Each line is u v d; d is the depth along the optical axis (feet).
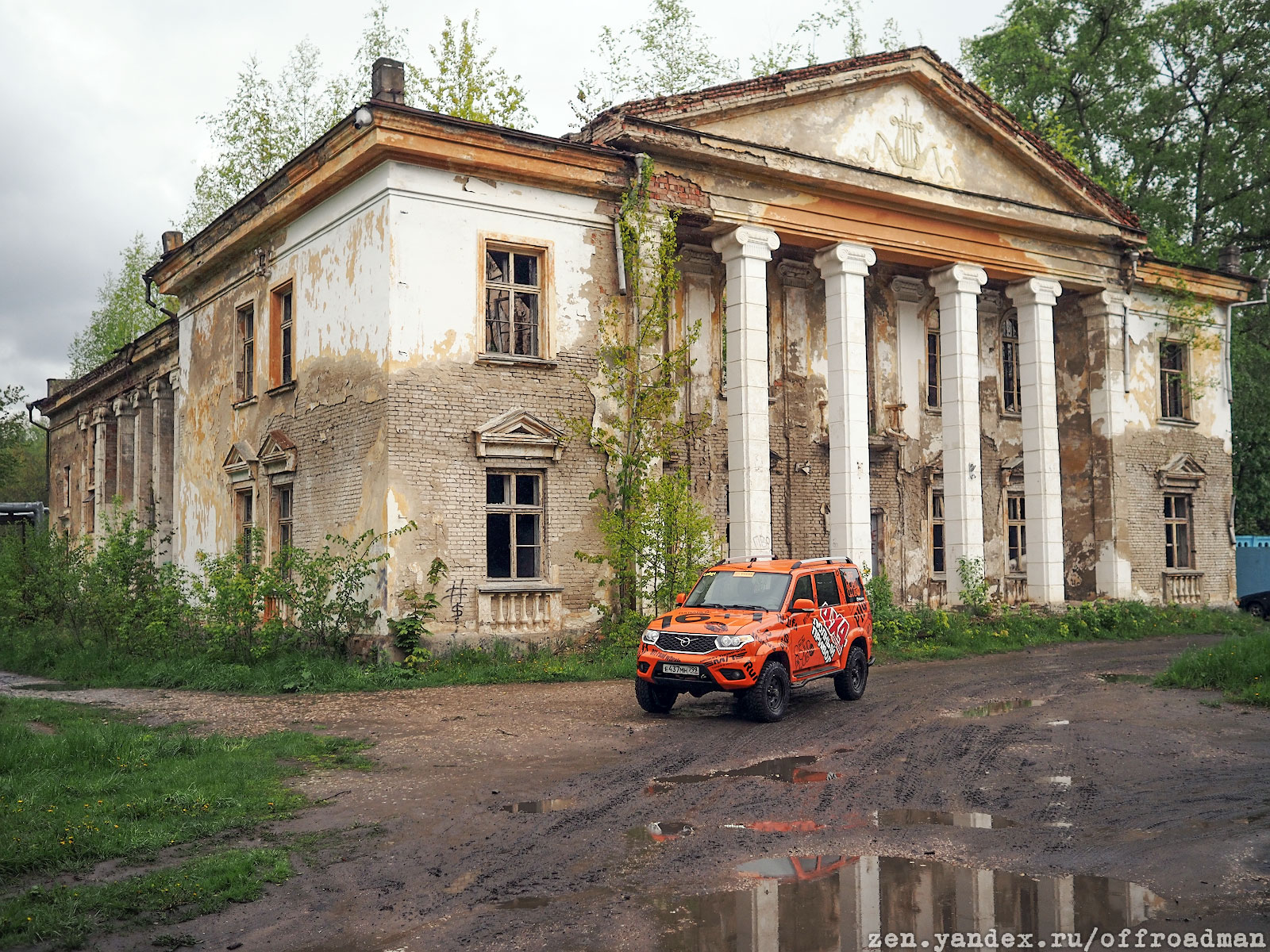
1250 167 125.49
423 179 57.21
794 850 22.98
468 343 58.03
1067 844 23.32
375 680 51.16
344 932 18.42
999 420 90.99
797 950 17.29
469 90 107.45
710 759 32.91
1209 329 98.94
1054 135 121.39
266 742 35.09
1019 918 18.69
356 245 59.52
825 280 72.74
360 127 55.47
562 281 61.36
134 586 69.72
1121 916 18.74
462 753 34.04
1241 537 113.39
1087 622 80.18
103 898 19.79
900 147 74.38
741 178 67.05
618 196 63.67
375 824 25.18
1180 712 42.16
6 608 78.64
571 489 60.80
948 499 77.36
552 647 58.70
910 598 83.35
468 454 57.52
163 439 103.40
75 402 134.10
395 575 54.60
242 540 67.87
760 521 65.77
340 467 59.88
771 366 78.13
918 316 86.12
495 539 59.11
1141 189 132.98
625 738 36.63
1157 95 128.06
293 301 67.26
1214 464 98.58
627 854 22.71
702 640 39.91
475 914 19.21
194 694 49.65
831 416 71.56
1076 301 90.94
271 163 120.88
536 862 22.22
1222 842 23.50
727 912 19.07
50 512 145.07
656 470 63.31
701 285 73.82
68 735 32.58
